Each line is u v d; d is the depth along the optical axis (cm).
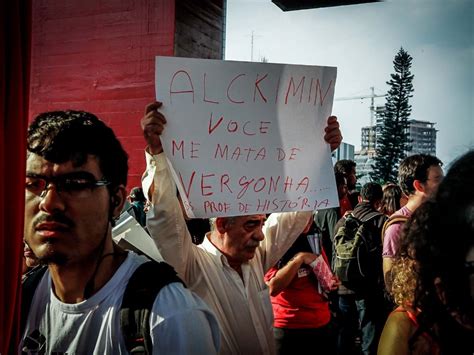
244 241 184
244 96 166
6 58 92
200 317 108
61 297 115
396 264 126
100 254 113
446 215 95
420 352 112
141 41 569
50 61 626
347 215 388
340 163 590
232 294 182
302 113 176
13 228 92
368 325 369
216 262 186
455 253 93
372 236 367
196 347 103
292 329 288
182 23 567
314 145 178
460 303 94
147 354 103
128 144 587
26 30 98
